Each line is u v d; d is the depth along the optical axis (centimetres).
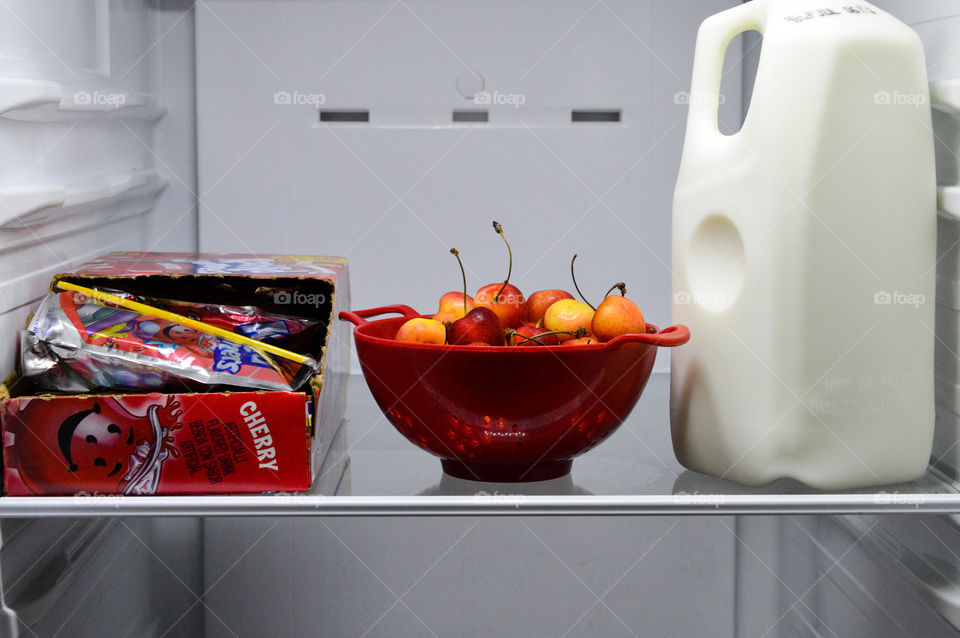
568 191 118
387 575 126
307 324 91
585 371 80
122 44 105
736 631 127
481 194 118
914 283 82
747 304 81
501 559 127
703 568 128
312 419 78
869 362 81
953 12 85
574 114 117
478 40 115
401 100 116
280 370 81
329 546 125
